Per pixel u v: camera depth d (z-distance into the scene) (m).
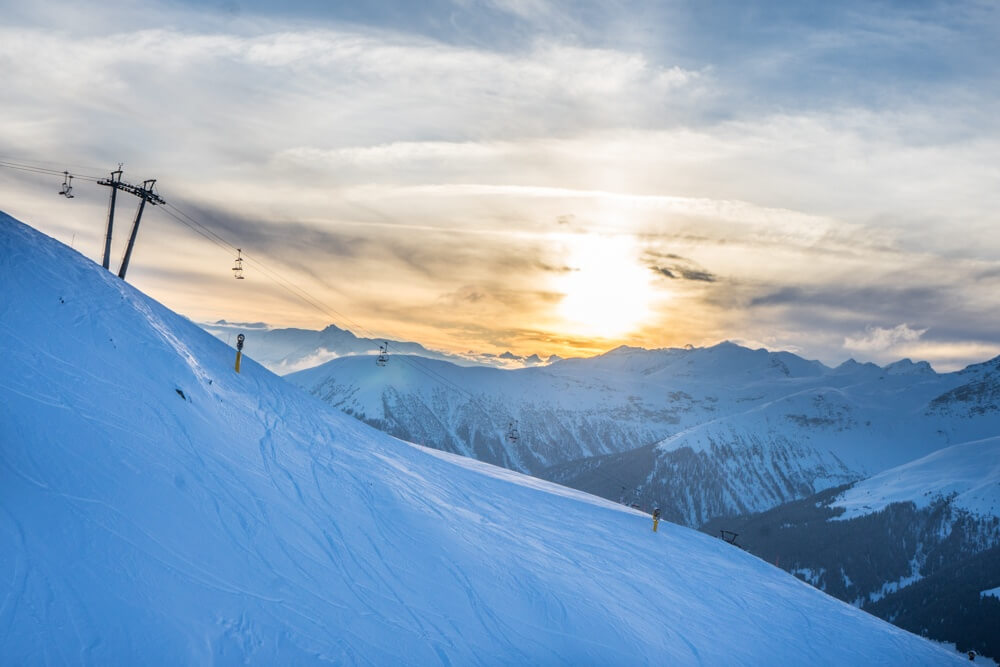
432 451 52.69
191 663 15.84
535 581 29.55
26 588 15.30
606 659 25.77
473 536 31.59
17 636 14.14
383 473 33.75
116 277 34.69
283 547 22.44
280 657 17.41
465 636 22.86
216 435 26.91
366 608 21.59
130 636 15.63
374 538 26.30
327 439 34.53
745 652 32.00
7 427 19.53
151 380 26.83
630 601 32.41
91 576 16.61
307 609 19.97
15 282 26.89
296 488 26.70
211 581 18.92
